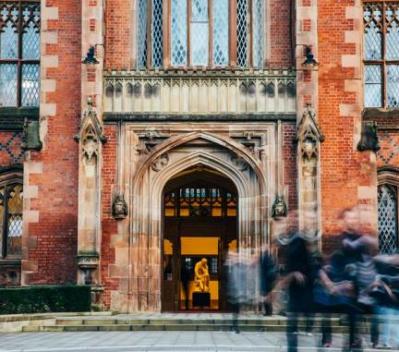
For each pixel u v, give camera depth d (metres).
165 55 24.11
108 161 22.95
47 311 21.20
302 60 22.89
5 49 25.52
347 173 23.16
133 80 23.20
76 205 23.16
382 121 24.77
